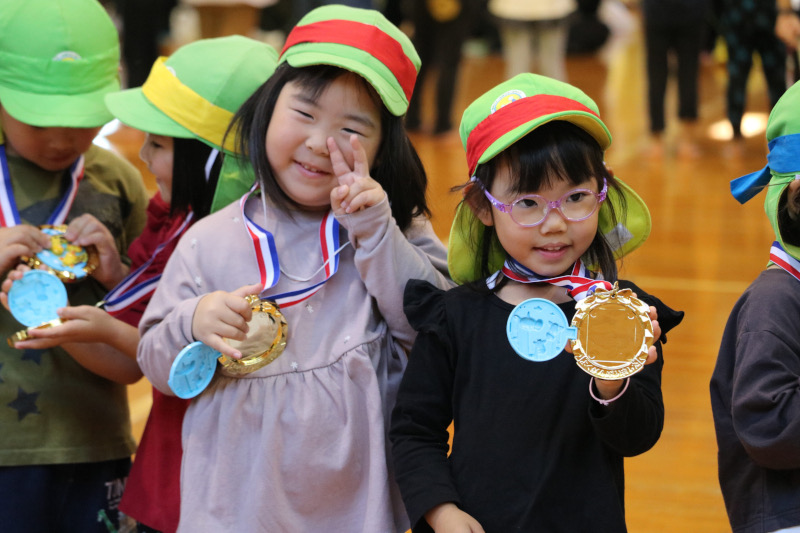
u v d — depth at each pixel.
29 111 2.23
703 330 4.48
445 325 1.90
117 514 2.46
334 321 2.02
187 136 2.20
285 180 2.01
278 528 1.92
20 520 2.29
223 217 2.10
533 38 10.91
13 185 2.39
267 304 1.92
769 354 1.84
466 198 1.90
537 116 1.79
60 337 2.14
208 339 1.88
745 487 1.95
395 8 11.26
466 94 11.58
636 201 1.95
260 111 2.01
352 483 1.96
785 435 1.77
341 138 1.96
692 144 9.03
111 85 2.41
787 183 1.89
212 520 1.93
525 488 1.77
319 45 1.95
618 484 1.83
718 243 5.95
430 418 1.88
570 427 1.78
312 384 1.96
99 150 2.60
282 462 1.94
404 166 2.07
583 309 1.68
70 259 2.28
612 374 1.65
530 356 1.80
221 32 12.09
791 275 1.94
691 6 8.86
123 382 2.36
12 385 2.31
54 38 2.26
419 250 2.11
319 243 2.07
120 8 9.76
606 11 18.14
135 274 2.28
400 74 1.99
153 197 2.44
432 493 1.78
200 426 1.98
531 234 1.81
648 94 8.93
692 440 3.48
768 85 7.78
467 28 8.94
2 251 2.19
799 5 8.76
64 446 2.35
